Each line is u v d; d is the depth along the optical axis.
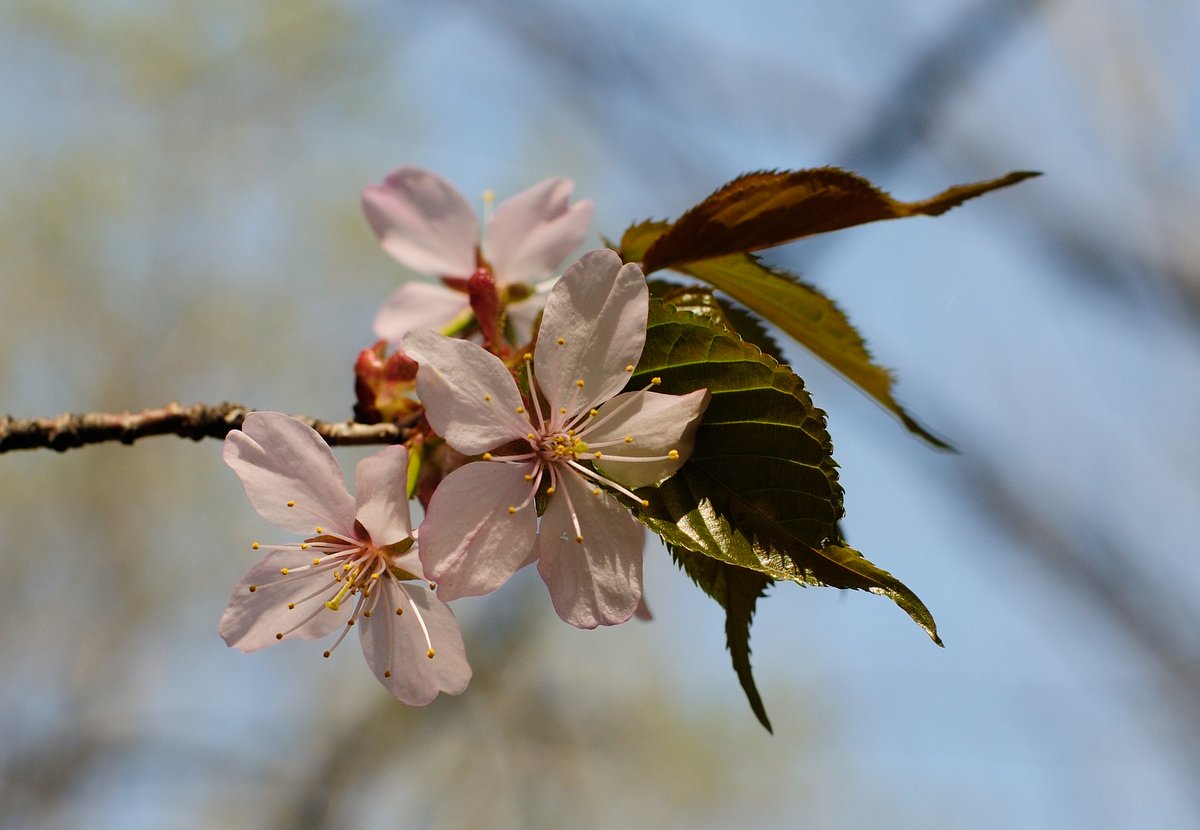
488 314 0.36
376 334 0.38
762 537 0.33
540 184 0.38
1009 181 0.34
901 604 0.32
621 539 0.33
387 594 0.34
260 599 0.34
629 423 0.33
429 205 0.38
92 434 0.36
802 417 0.33
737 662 0.33
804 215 0.35
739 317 0.36
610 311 0.33
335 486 0.33
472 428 0.33
